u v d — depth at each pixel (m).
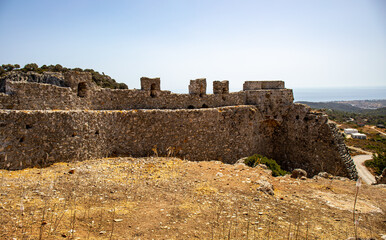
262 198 10.80
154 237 7.27
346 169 21.80
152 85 20.47
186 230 7.77
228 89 24.19
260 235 7.81
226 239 7.41
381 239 8.23
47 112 13.47
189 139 19.52
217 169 14.25
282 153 25.86
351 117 175.00
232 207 9.70
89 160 14.69
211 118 20.61
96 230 7.37
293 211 9.90
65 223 7.46
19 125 12.47
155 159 15.66
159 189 11.00
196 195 10.56
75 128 14.41
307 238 7.88
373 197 12.19
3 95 13.20
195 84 21.94
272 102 24.94
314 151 23.33
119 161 14.73
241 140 22.52
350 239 7.63
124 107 18.91
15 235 6.47
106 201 9.40
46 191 9.57
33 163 12.81
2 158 11.87
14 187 9.65
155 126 18.00
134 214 8.55
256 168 15.31
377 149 75.12
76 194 9.69
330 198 11.65
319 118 23.05
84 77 17.11
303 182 13.79
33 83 14.35
